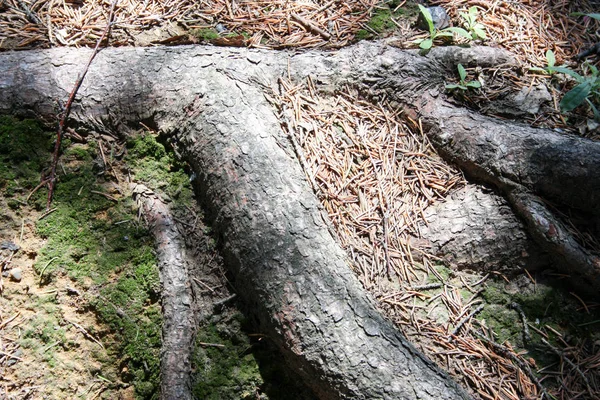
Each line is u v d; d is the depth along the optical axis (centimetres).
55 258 66
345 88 74
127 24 76
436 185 70
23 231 67
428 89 73
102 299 65
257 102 69
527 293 67
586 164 66
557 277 68
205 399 63
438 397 59
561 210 68
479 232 68
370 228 68
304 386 64
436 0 81
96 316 65
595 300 67
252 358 64
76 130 70
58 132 70
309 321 61
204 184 67
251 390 64
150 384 64
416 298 66
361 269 66
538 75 75
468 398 60
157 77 70
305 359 61
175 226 68
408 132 73
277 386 64
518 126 70
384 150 72
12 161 69
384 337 61
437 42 77
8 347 63
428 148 72
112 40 75
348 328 61
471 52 75
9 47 74
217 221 67
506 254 68
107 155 70
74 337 65
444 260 68
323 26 79
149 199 68
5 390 62
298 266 63
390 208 69
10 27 75
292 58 73
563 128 72
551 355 65
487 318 66
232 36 76
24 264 66
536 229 66
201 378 64
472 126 70
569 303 67
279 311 62
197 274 67
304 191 66
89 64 71
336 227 68
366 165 71
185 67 70
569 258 65
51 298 65
